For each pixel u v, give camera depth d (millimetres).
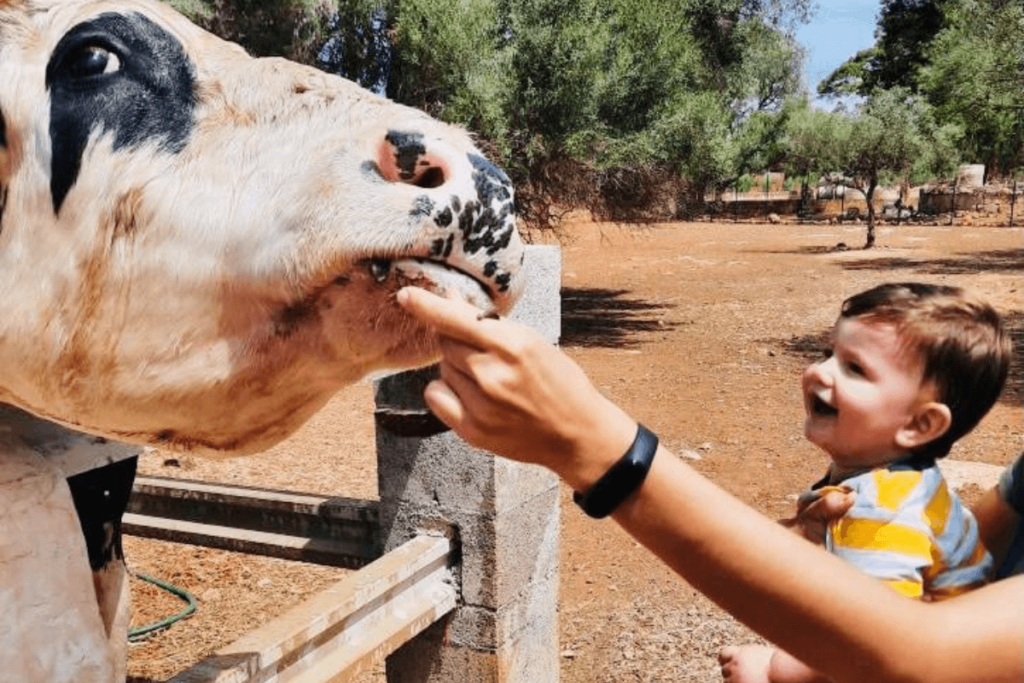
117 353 1747
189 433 1857
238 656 2393
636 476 1139
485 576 3369
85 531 2473
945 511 1732
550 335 3514
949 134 27453
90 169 1713
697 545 1161
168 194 1686
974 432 8289
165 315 1711
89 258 1726
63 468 2092
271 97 1728
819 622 1166
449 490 3354
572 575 5566
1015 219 34344
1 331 1783
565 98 12242
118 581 2590
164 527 3771
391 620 3049
